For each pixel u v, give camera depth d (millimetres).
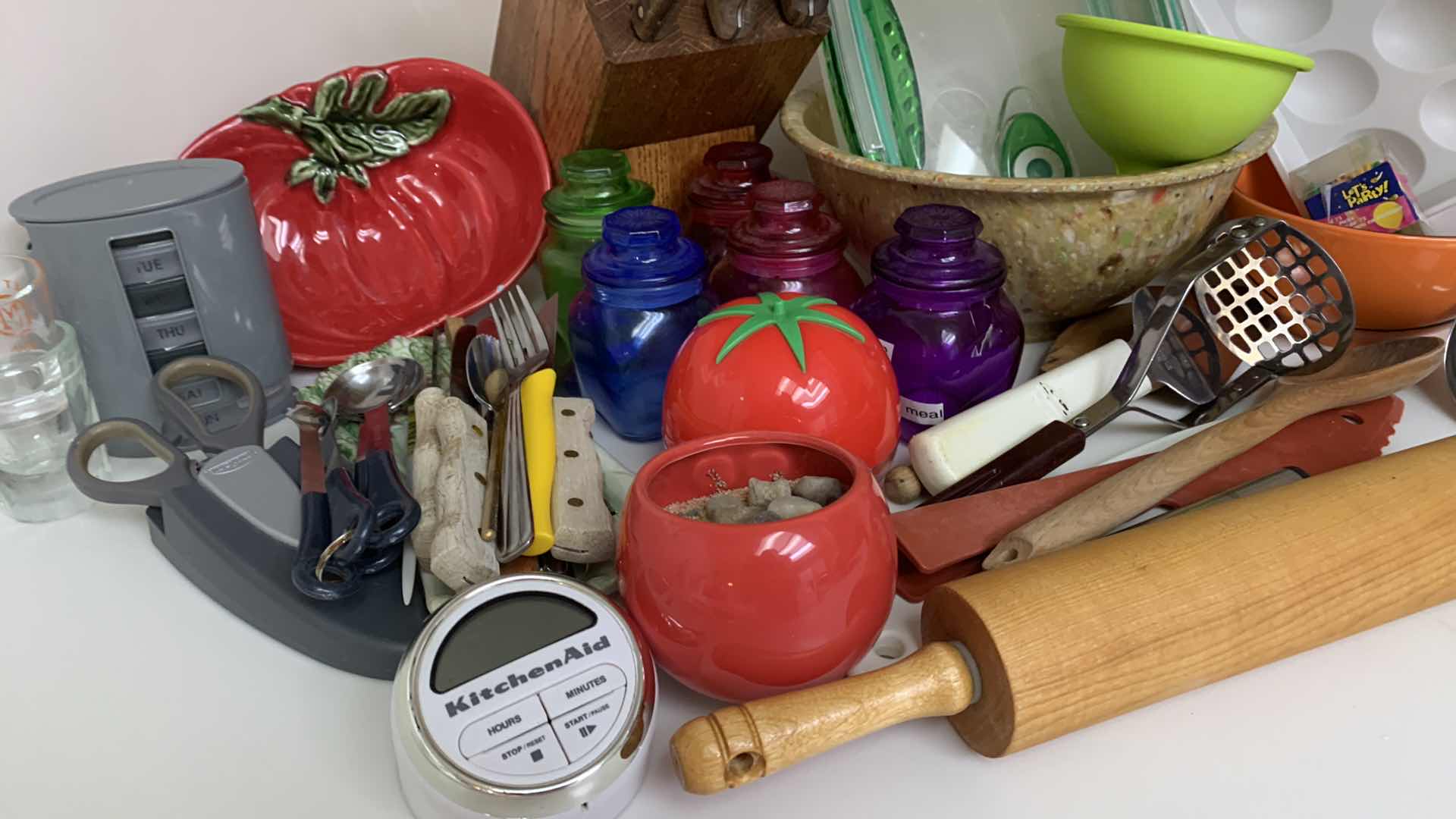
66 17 651
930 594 401
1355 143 694
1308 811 360
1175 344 622
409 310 696
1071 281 620
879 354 513
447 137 698
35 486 537
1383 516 426
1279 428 530
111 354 559
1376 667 422
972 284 553
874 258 582
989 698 368
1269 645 395
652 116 664
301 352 666
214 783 377
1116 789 370
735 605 363
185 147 711
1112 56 602
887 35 630
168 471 505
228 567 455
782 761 348
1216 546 406
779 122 772
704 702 416
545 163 689
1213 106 593
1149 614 376
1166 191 581
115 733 400
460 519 426
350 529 442
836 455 416
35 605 475
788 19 611
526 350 568
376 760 388
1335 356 589
